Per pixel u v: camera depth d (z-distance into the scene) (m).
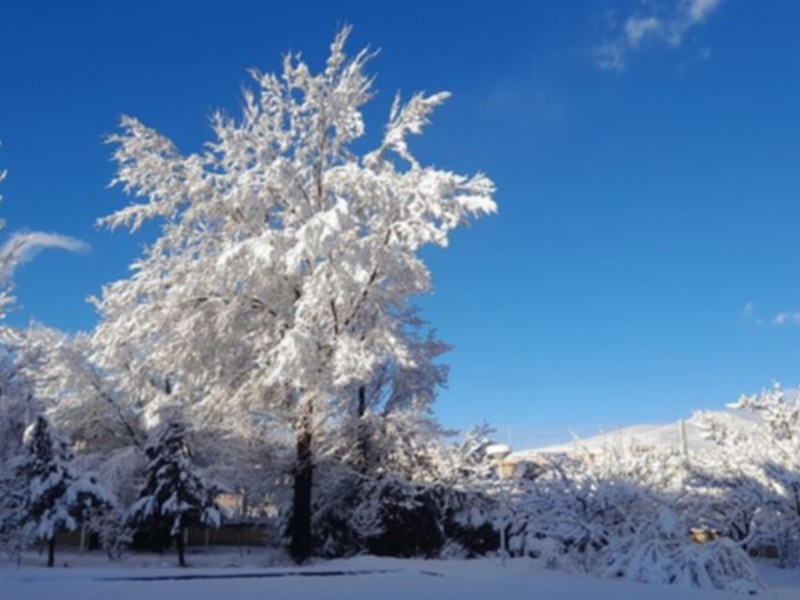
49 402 23.86
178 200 21.06
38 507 19.92
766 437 22.66
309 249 18.41
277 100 21.86
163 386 29.94
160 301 20.88
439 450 23.31
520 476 21.22
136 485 27.52
